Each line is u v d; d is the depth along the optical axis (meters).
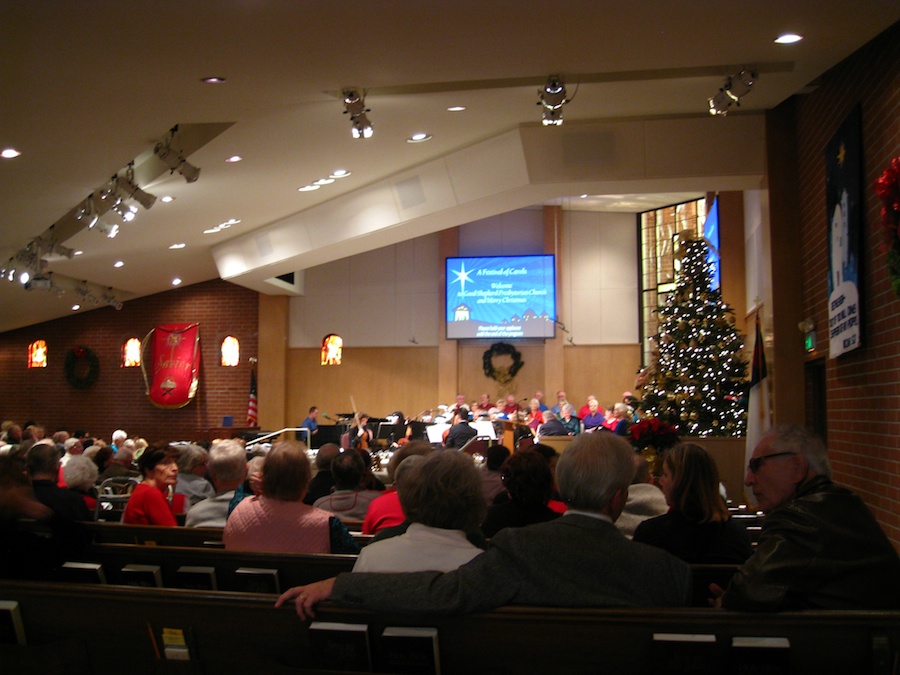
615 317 17.61
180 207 11.73
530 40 6.03
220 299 18.98
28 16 4.96
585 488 2.26
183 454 5.83
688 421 10.99
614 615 2.03
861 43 6.13
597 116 9.38
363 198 12.36
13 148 7.79
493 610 2.07
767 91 8.00
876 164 6.07
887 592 2.14
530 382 17.67
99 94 6.62
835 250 7.09
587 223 17.81
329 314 18.59
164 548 3.21
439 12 5.36
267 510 3.48
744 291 13.31
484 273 17.66
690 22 5.70
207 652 2.27
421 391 18.05
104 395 19.39
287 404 18.53
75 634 2.39
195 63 6.11
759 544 2.25
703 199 16.03
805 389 8.75
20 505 3.22
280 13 5.22
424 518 2.45
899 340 5.61
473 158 10.52
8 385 20.05
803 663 2.00
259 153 9.52
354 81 6.92
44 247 12.18
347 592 2.12
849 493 2.29
